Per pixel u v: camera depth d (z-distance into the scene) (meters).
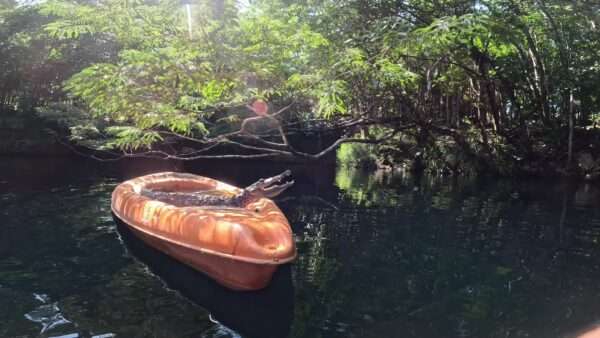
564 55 14.30
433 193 13.42
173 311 4.57
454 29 8.45
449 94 17.20
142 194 7.91
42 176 14.69
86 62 18.06
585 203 11.80
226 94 8.58
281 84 8.30
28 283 5.24
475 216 9.82
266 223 5.52
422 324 4.27
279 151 9.20
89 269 5.80
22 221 8.35
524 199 12.30
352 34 11.02
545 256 6.66
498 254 6.76
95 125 14.26
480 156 17.53
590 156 16.56
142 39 8.04
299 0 11.26
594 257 6.65
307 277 5.65
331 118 12.04
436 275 5.73
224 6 7.52
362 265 6.17
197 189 9.57
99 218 8.77
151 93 7.83
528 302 4.81
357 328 4.20
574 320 4.32
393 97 13.51
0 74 20.39
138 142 8.82
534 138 17.22
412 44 8.38
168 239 5.82
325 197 12.59
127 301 4.80
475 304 4.78
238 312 4.57
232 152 21.92
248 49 7.45
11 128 20.48
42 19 18.88
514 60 14.70
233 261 5.02
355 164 22.31
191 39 7.40
